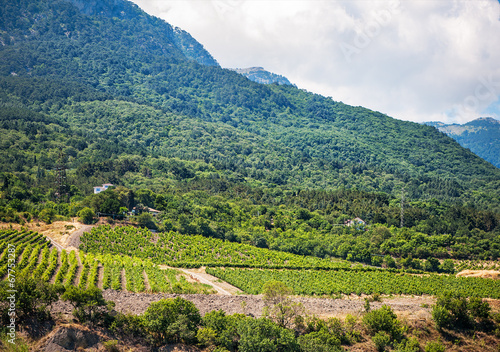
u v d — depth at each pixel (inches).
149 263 4431.6
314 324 2913.4
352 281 4648.1
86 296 2576.3
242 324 2603.3
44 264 3941.9
